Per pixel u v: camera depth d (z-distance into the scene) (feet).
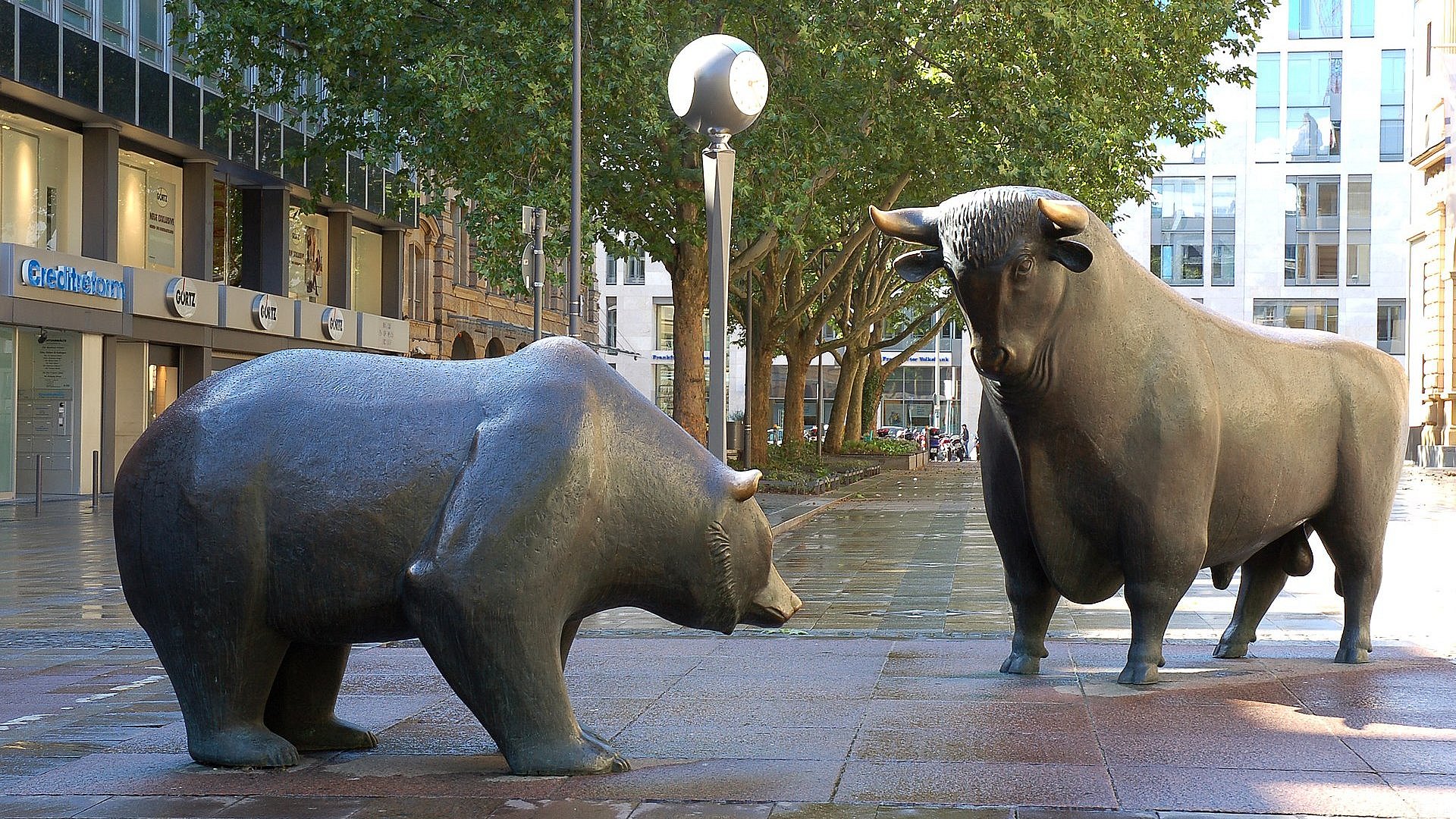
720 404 35.58
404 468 17.02
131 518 17.43
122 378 108.27
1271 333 25.39
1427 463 174.09
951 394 233.76
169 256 112.88
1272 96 237.86
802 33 77.92
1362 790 16.22
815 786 16.67
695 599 18.44
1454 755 18.06
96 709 22.66
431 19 79.77
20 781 17.43
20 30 88.38
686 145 79.51
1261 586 26.63
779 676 24.67
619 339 283.38
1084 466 22.47
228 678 17.57
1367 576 26.05
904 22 80.33
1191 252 241.96
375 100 81.05
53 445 99.04
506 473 16.75
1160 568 22.77
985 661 26.27
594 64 73.77
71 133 100.17
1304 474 24.80
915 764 17.71
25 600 40.68
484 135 77.41
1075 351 21.63
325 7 77.15
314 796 16.47
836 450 160.45
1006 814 15.33
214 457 17.10
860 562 52.11
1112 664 25.91
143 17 103.19
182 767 18.04
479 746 19.38
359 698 23.20
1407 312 217.97
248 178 121.49
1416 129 192.34
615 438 17.79
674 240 82.48
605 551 17.66
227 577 17.04
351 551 16.93
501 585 16.61
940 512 84.84
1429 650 27.61
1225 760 17.81
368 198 136.56
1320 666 25.55
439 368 18.01
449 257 162.40
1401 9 233.14
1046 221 20.59
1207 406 22.70
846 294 122.31
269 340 122.01
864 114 85.61
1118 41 88.99
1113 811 15.47
